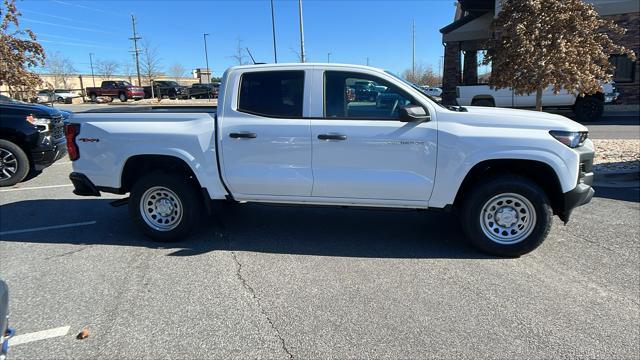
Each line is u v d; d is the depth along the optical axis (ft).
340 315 11.73
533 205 15.11
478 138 14.90
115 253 16.14
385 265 14.99
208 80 219.00
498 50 30.14
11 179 27.14
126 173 17.42
